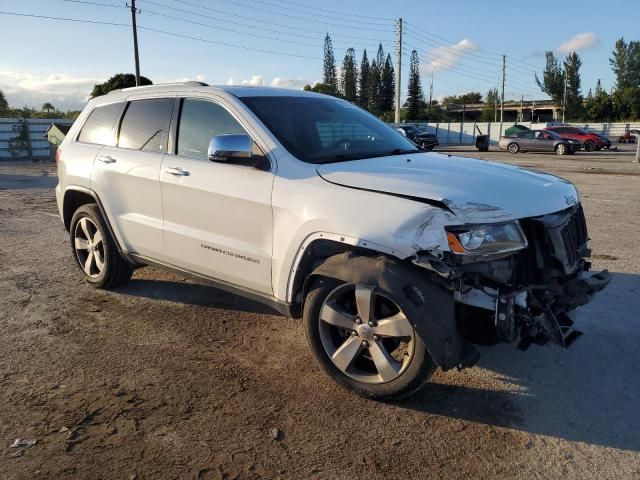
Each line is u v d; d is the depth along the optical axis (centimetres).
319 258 347
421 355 302
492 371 370
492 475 269
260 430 304
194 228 415
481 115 10244
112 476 266
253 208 368
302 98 438
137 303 496
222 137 354
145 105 468
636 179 1464
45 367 375
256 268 374
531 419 315
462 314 310
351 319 327
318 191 336
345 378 336
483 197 309
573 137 3123
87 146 513
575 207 361
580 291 329
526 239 312
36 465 273
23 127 2589
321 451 286
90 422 311
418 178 327
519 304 305
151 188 442
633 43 8994
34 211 994
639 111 7544
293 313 367
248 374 366
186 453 284
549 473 270
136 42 3847
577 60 9131
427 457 282
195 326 445
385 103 8194
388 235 299
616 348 402
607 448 289
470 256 289
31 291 529
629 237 737
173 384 353
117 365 379
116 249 500
